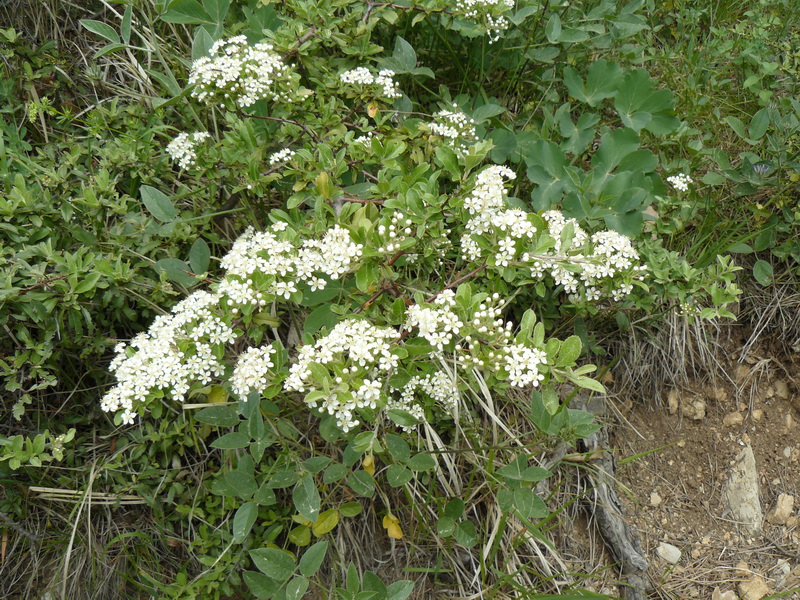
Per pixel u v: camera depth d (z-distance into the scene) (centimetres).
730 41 364
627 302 285
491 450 251
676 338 318
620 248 215
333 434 229
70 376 262
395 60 301
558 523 262
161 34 337
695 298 285
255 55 243
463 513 257
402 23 319
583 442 298
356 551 268
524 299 285
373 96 272
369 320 215
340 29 285
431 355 221
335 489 257
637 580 283
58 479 252
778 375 322
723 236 317
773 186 314
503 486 250
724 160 319
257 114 277
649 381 322
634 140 296
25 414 255
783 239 323
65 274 226
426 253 242
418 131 274
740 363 325
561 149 305
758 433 316
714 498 307
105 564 254
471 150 208
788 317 323
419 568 262
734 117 337
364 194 260
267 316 215
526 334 178
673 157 337
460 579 266
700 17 392
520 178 314
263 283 195
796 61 339
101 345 249
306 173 241
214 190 273
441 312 183
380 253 200
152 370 188
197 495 256
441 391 239
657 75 374
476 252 215
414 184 231
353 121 296
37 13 321
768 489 307
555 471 294
